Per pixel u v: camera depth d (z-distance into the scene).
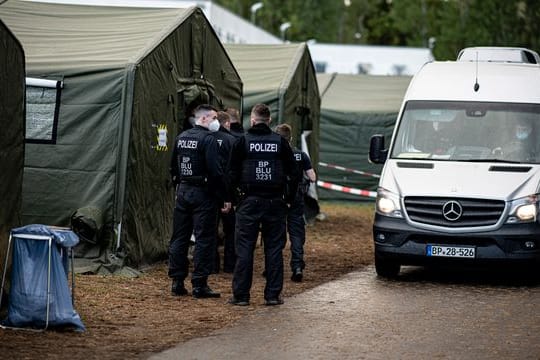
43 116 30.14
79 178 30.05
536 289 29.78
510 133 32.12
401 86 69.94
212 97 37.53
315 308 25.59
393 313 25.08
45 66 30.19
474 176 30.55
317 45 117.56
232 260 31.86
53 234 21.55
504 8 89.94
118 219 29.86
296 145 48.62
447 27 125.50
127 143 29.86
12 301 21.56
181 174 26.69
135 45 31.67
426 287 29.88
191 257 34.09
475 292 29.05
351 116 65.81
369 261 36.62
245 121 45.88
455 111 32.84
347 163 66.12
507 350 20.80
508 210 29.58
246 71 48.19
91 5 35.72
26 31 33.06
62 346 20.20
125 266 29.97
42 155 30.19
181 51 34.12
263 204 25.56
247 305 25.81
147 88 30.95
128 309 24.81
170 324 23.05
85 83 30.09
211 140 26.42
